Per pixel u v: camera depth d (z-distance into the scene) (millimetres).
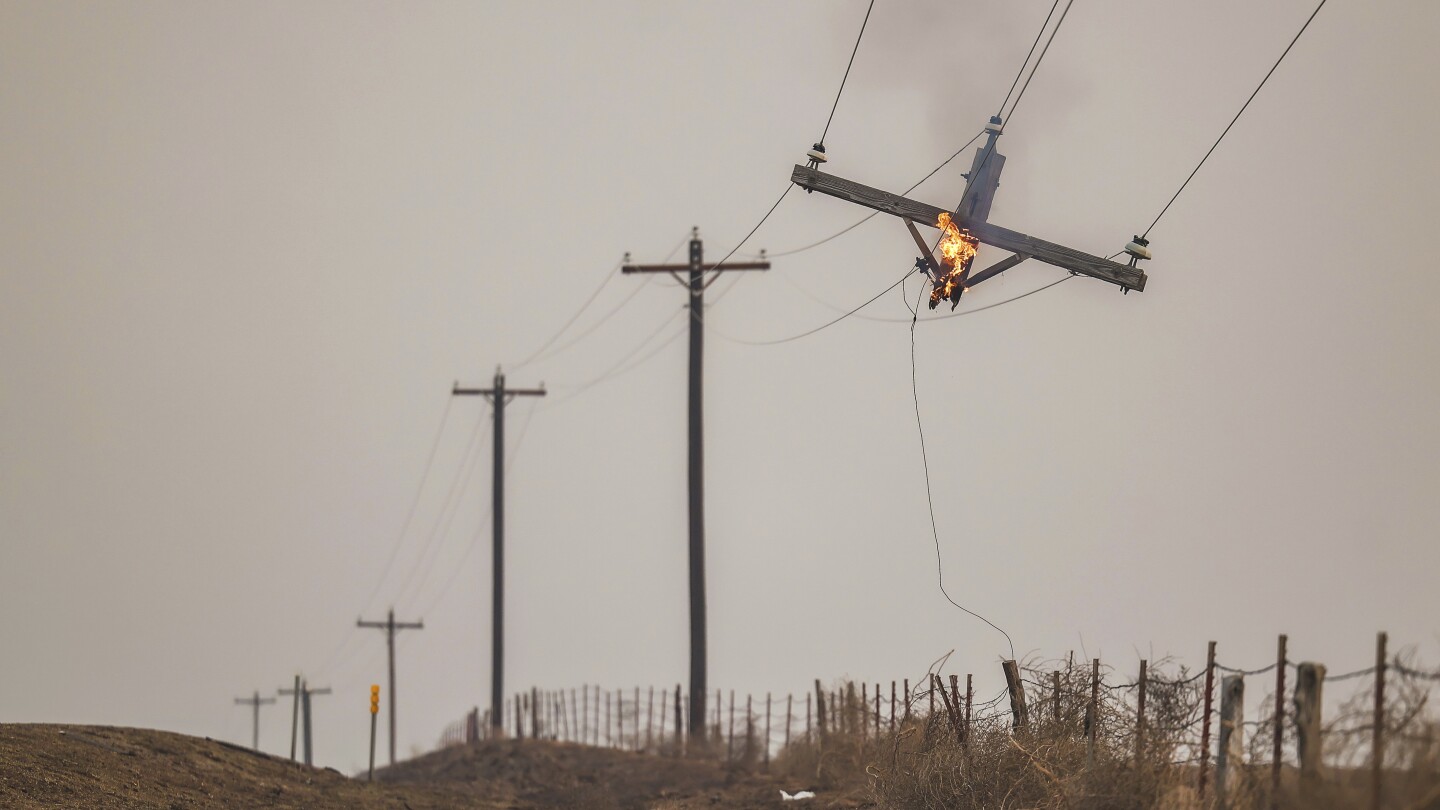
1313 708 46594
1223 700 52938
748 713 128375
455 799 107625
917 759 74188
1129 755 59094
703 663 147000
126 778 84062
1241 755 51875
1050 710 69438
